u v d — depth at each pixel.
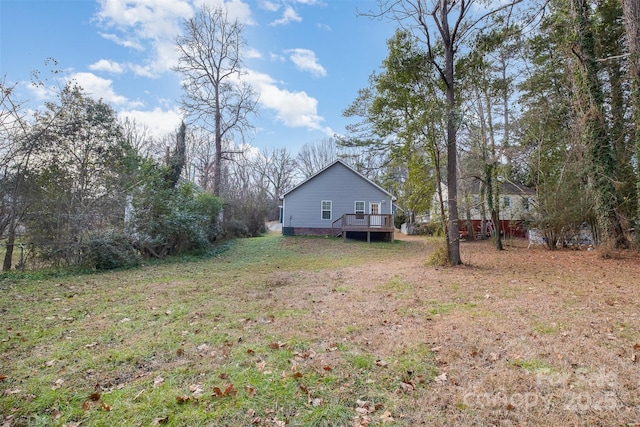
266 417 2.32
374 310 4.90
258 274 8.84
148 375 2.97
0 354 3.46
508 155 14.52
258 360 3.22
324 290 6.48
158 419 2.31
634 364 2.86
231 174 34.47
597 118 10.26
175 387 2.74
